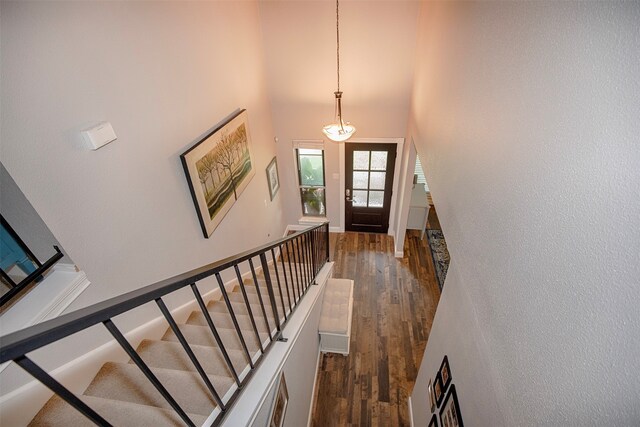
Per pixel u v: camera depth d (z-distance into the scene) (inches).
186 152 104.9
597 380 32.2
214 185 124.1
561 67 39.9
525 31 49.4
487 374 61.9
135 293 33.8
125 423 54.4
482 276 64.5
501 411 55.0
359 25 164.9
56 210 63.4
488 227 62.0
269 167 197.0
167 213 98.4
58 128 63.1
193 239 113.2
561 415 38.0
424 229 227.3
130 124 82.0
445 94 99.4
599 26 33.3
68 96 64.9
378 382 143.1
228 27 135.3
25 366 24.5
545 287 42.1
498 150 58.6
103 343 75.7
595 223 33.2
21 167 57.1
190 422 44.5
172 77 98.5
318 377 145.8
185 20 104.0
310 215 247.4
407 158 183.3
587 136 34.8
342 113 194.4
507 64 55.7
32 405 58.4
